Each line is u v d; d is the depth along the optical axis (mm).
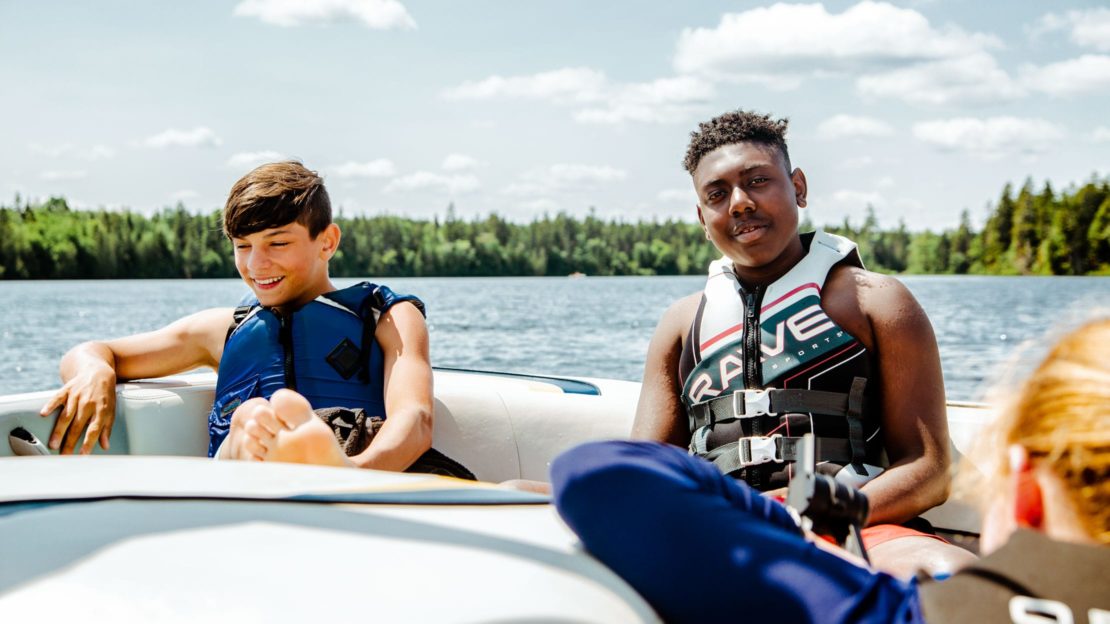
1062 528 695
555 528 948
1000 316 20141
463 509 971
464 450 2494
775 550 818
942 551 1463
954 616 732
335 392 2176
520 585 778
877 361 1843
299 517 882
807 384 1845
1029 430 714
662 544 831
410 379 2127
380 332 2221
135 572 747
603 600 797
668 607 829
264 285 2223
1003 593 709
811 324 1864
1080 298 787
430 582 758
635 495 857
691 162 2062
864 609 785
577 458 922
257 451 1388
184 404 2365
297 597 714
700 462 929
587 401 2539
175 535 821
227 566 760
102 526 841
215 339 2406
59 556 775
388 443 1928
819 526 977
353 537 838
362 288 2260
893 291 1843
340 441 1988
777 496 1684
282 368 2184
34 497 929
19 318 23031
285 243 2195
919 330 1809
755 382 1888
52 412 2203
